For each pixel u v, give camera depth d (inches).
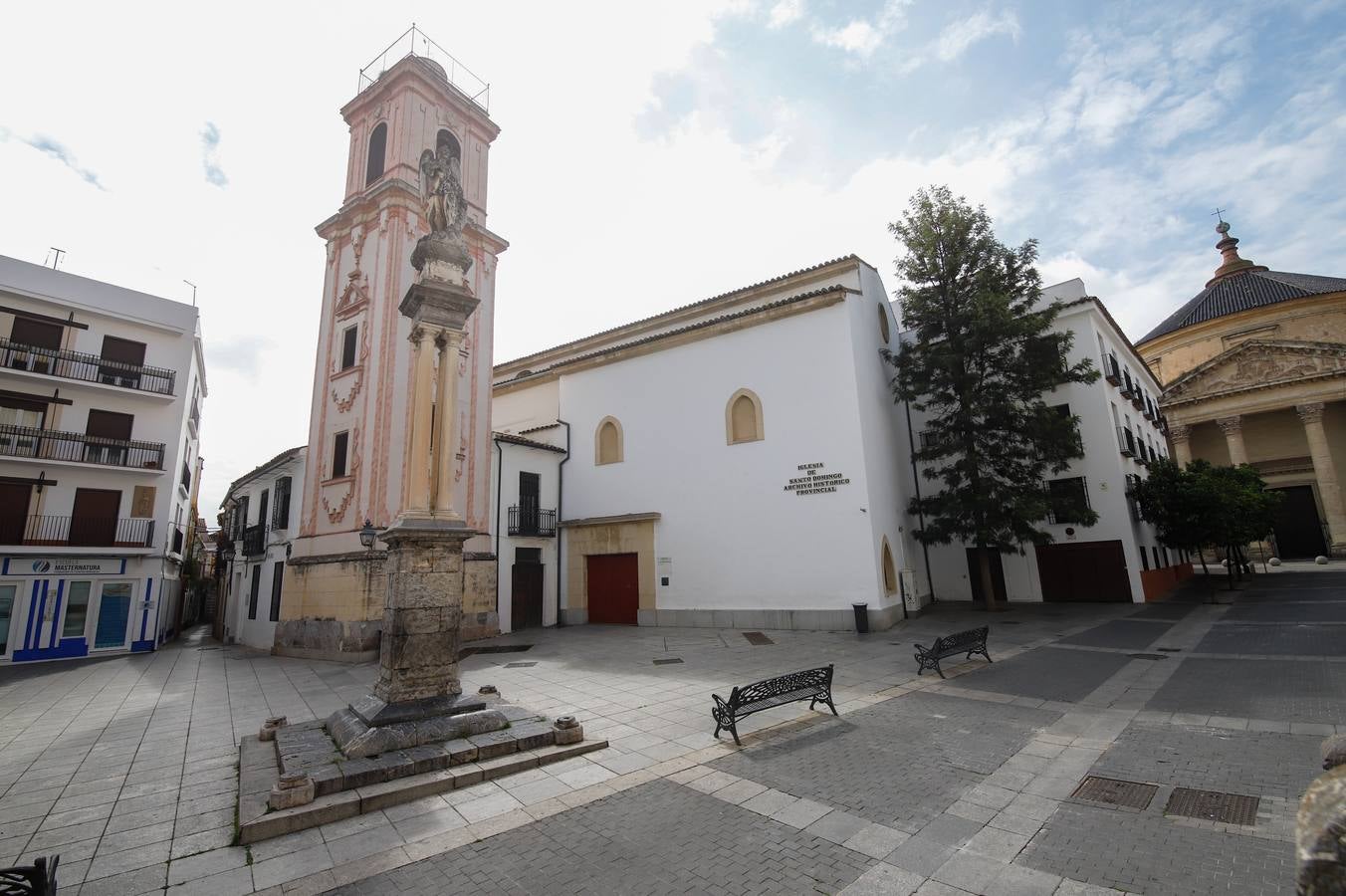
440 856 177.2
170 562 986.1
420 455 292.0
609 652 557.0
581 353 1077.8
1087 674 389.7
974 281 734.5
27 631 727.7
